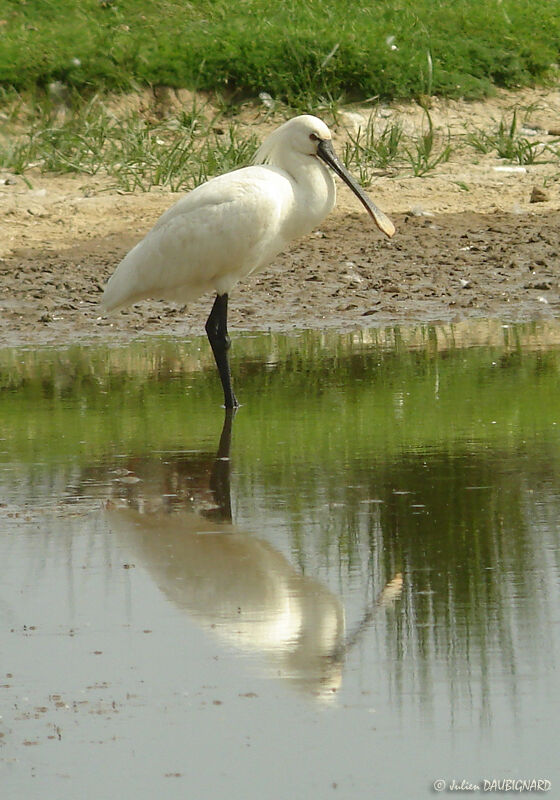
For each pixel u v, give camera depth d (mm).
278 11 30781
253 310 17000
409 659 6602
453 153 25969
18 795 5473
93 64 27438
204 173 23484
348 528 8625
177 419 11906
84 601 7508
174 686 6402
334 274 18594
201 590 7645
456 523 8656
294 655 6723
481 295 17344
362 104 27719
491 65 29328
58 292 17922
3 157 24703
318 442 10906
